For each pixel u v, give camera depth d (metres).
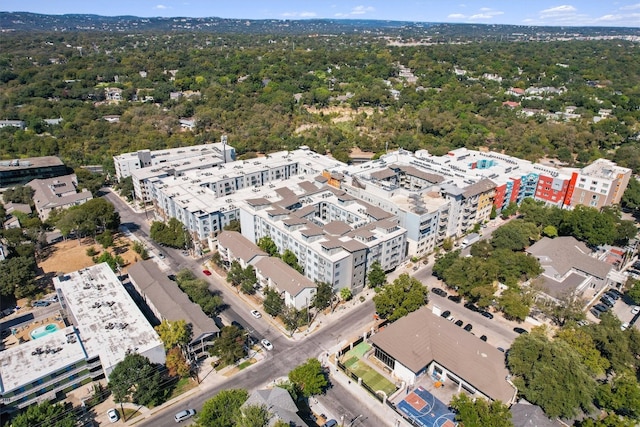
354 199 184.62
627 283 153.38
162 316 127.31
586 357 111.25
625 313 142.38
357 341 128.50
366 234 153.62
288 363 120.62
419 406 105.75
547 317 138.00
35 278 155.75
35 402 103.38
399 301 134.75
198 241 181.12
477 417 93.88
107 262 159.12
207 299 136.38
